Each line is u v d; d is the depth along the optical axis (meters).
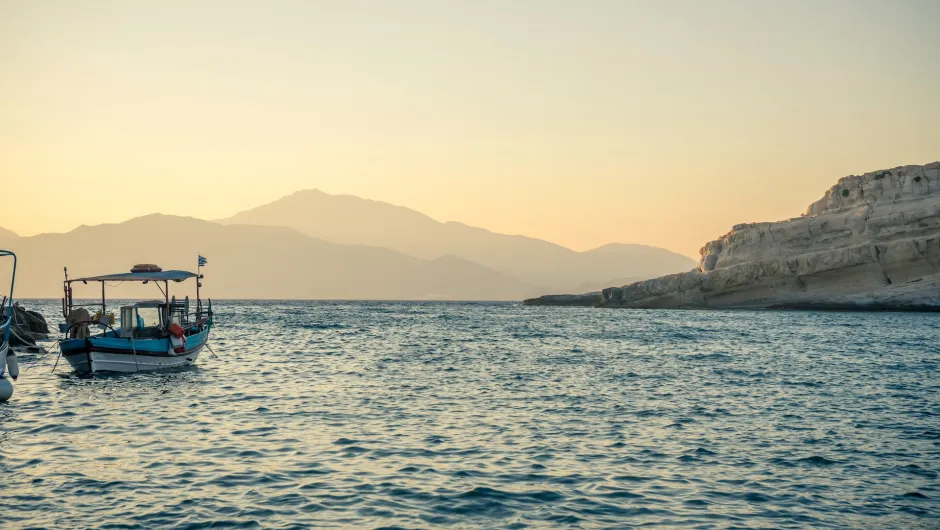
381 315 122.06
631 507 13.71
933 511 13.64
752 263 118.25
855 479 15.72
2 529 12.27
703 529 12.61
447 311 148.50
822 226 115.56
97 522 12.63
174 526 12.45
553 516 13.16
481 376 33.38
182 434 19.91
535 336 63.41
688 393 28.09
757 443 19.12
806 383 31.17
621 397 26.95
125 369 34.22
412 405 24.88
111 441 19.02
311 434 19.89
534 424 21.52
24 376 33.19
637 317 105.62
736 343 54.25
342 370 35.81
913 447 18.75
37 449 18.06
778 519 13.15
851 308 108.62
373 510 13.37
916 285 105.75
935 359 41.50
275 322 92.50
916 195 111.00
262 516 12.98
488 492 14.50
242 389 28.86
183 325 38.88
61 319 93.88
